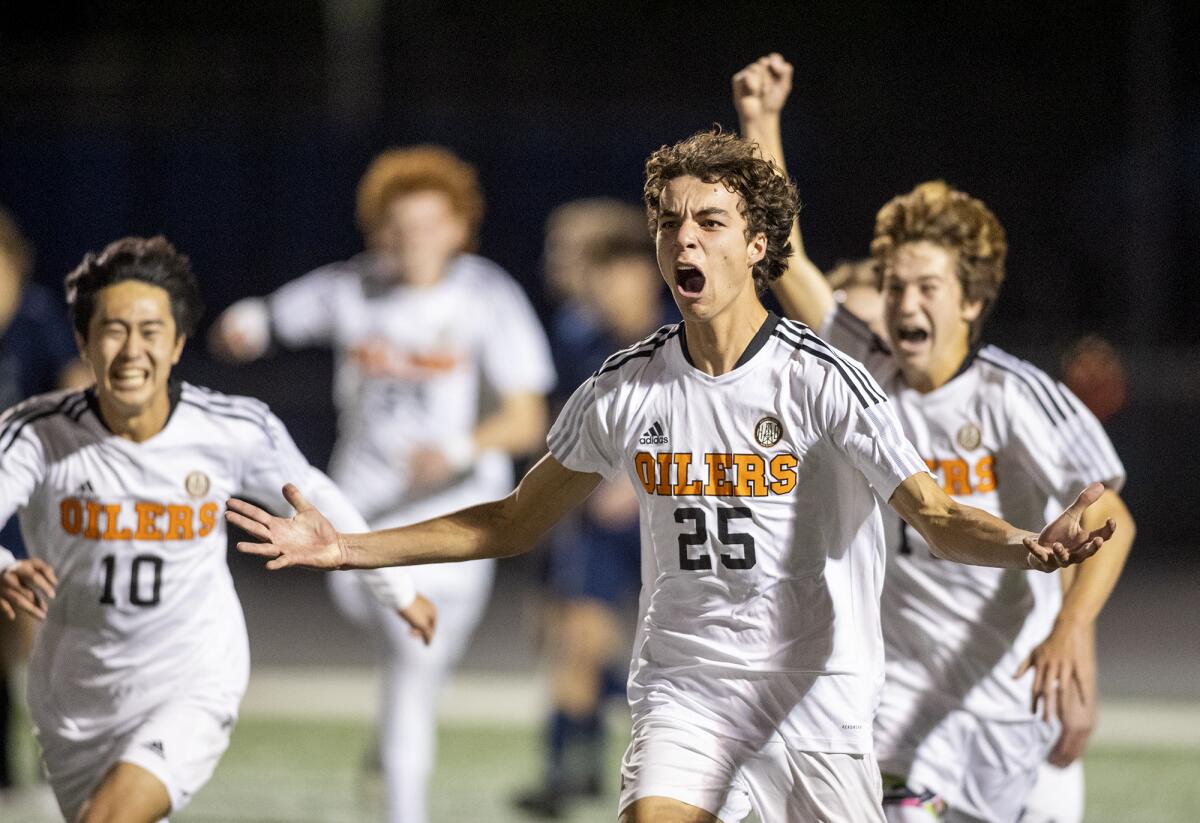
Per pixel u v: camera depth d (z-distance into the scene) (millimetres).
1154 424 55625
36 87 67438
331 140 65188
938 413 15875
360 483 24828
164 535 15312
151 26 76000
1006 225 69750
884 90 70562
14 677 27578
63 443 15234
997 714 16000
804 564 13016
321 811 26938
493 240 65562
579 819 26531
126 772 14469
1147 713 34531
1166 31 62219
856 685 13203
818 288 16812
